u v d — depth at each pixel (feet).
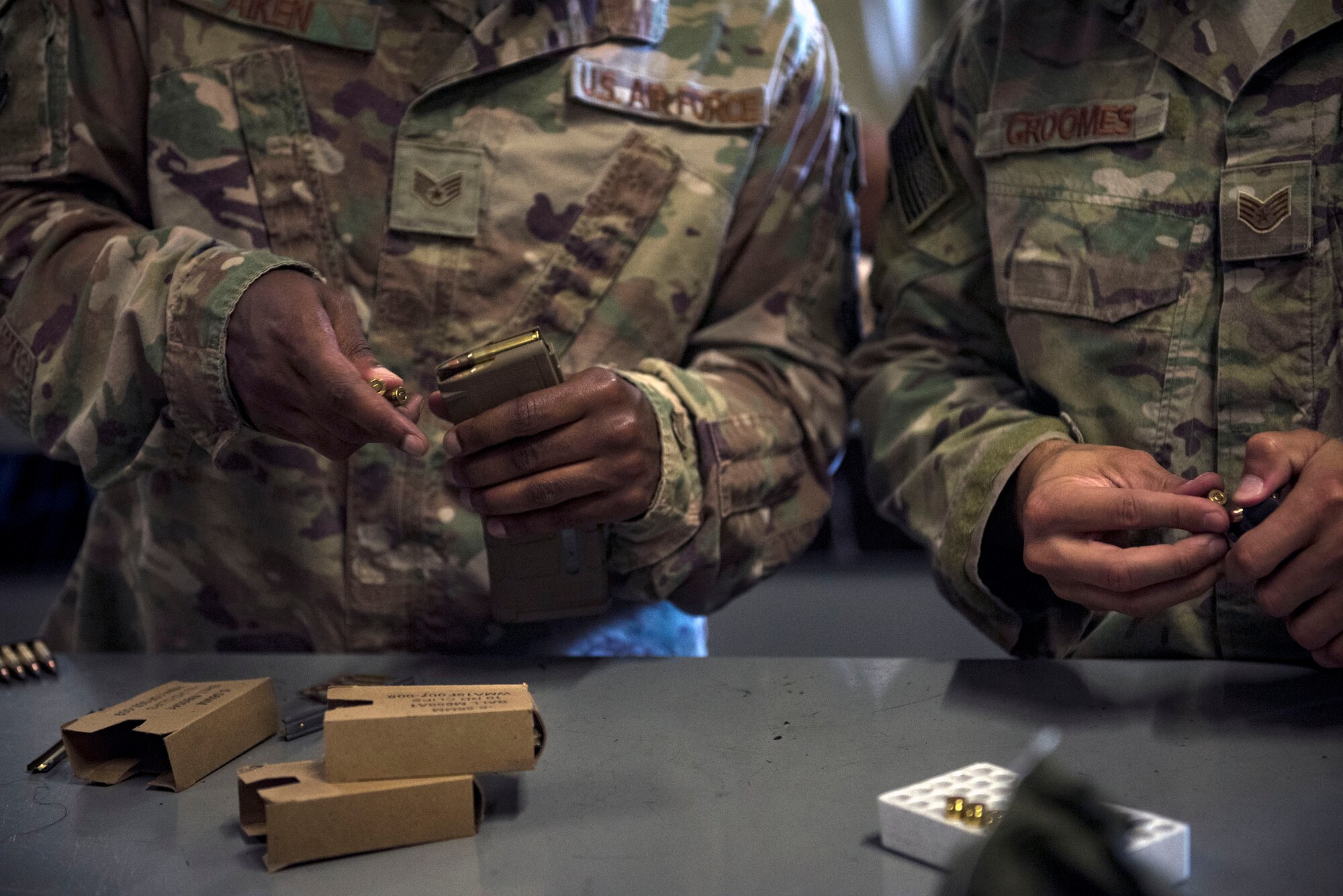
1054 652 3.35
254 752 2.99
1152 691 3.11
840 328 3.96
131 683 3.33
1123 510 2.93
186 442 3.31
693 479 3.36
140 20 3.54
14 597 8.39
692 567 3.45
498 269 3.56
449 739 2.66
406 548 3.57
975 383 3.59
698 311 3.66
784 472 3.62
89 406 3.27
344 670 3.38
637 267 3.59
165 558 3.64
